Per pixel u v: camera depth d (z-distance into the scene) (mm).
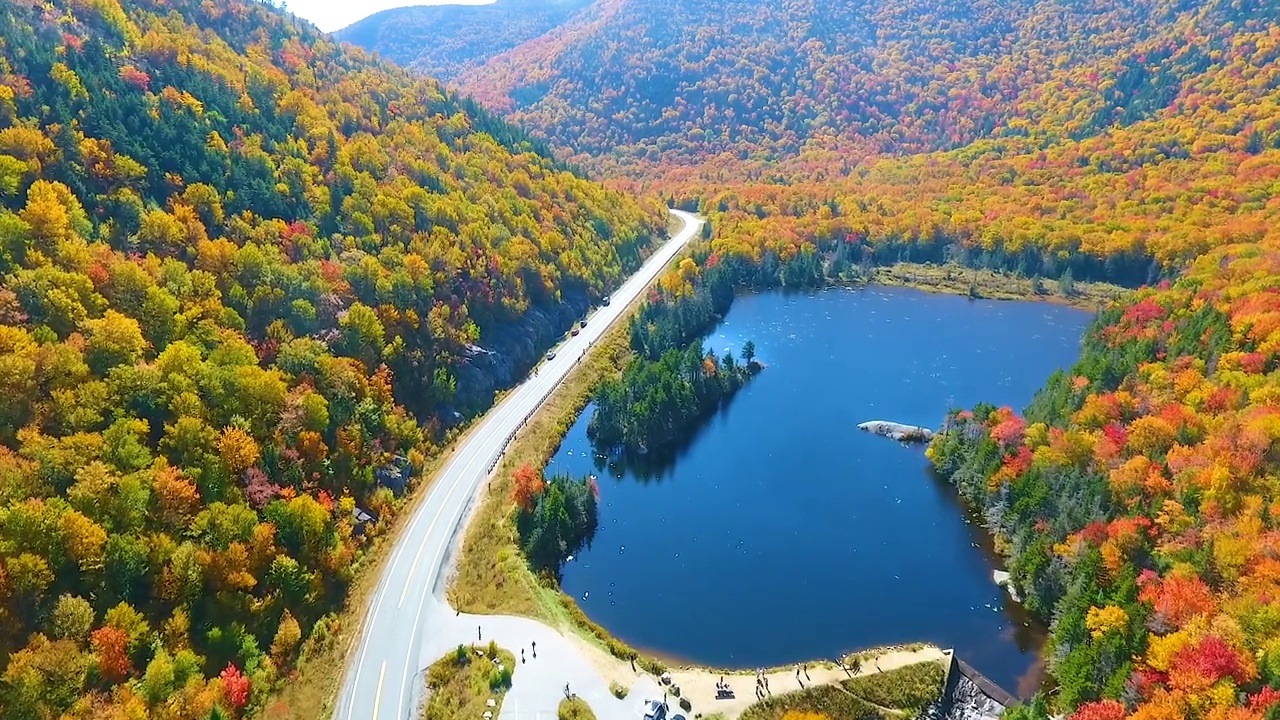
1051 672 89125
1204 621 80750
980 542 117188
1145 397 128250
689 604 102750
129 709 65688
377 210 161500
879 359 190000
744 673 88250
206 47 178500
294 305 123688
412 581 97125
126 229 115625
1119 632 81938
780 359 190625
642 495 130875
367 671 82625
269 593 87125
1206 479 101000
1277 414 107375
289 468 102812
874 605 102625
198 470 89688
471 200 197125
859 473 137500
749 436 151625
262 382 105250
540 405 150875
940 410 162125
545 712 77438
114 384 90438
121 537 77938
